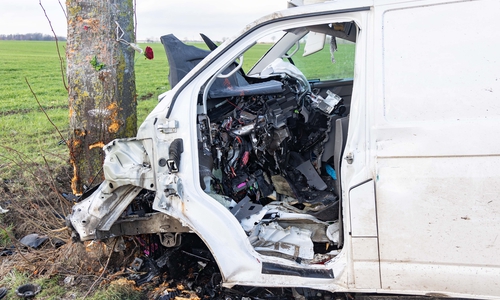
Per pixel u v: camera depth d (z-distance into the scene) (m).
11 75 18.97
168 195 2.79
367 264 2.58
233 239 2.73
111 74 3.73
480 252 2.42
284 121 3.32
